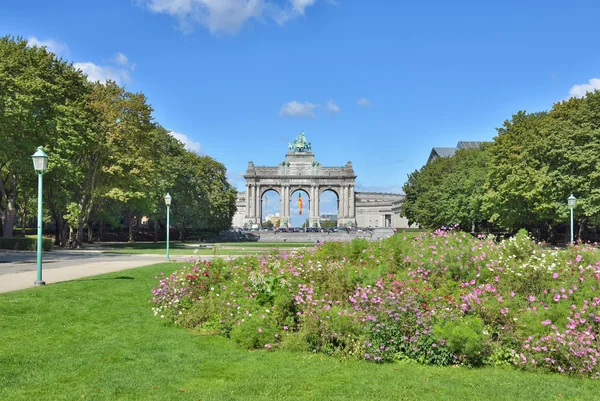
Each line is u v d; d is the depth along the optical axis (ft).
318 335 45.29
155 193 267.39
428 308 45.80
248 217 571.28
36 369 38.42
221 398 33.01
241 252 186.29
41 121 173.68
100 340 47.73
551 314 44.16
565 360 40.55
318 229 495.00
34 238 174.19
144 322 55.77
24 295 66.69
